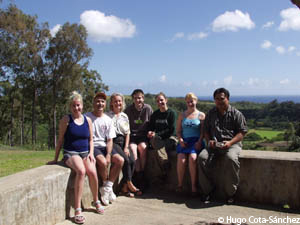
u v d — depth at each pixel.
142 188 4.72
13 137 41.72
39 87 32.03
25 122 41.22
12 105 35.53
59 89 31.69
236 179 4.02
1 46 22.97
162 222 3.47
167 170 4.72
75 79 31.61
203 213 3.78
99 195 4.15
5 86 34.16
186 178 4.57
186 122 4.50
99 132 4.16
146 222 3.46
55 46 29.03
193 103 4.52
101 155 4.03
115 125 4.52
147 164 4.89
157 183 4.84
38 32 28.59
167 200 4.31
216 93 4.14
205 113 4.56
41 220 3.09
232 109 4.19
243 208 3.95
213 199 4.34
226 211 3.84
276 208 3.92
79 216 3.42
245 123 4.19
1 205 2.60
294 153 4.32
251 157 4.11
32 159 9.61
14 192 2.74
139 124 4.89
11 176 3.12
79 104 3.73
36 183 3.02
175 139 4.87
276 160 3.98
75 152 3.67
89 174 3.69
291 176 3.90
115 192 4.52
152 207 4.00
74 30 29.03
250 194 4.15
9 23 22.50
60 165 3.60
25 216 2.88
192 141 4.47
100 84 35.69
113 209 3.91
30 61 28.52
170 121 4.78
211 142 4.12
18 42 24.38
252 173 4.12
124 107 4.66
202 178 4.16
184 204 4.13
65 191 3.44
